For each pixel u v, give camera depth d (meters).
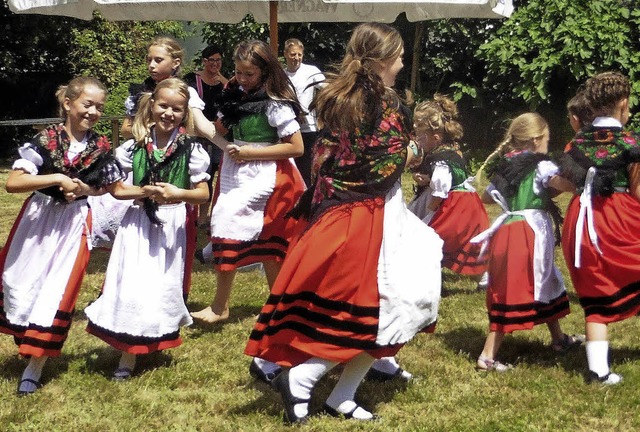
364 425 3.73
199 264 7.03
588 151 4.36
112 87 17.00
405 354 4.77
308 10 7.16
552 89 12.52
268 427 3.73
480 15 6.97
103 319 4.26
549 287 4.65
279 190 5.11
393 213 3.74
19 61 16.25
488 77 13.02
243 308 5.67
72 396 4.07
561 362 4.64
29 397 4.01
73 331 5.11
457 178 6.03
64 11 6.86
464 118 13.76
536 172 4.60
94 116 4.14
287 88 5.06
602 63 11.88
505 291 4.52
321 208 3.68
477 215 6.02
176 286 4.37
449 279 6.62
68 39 16.31
